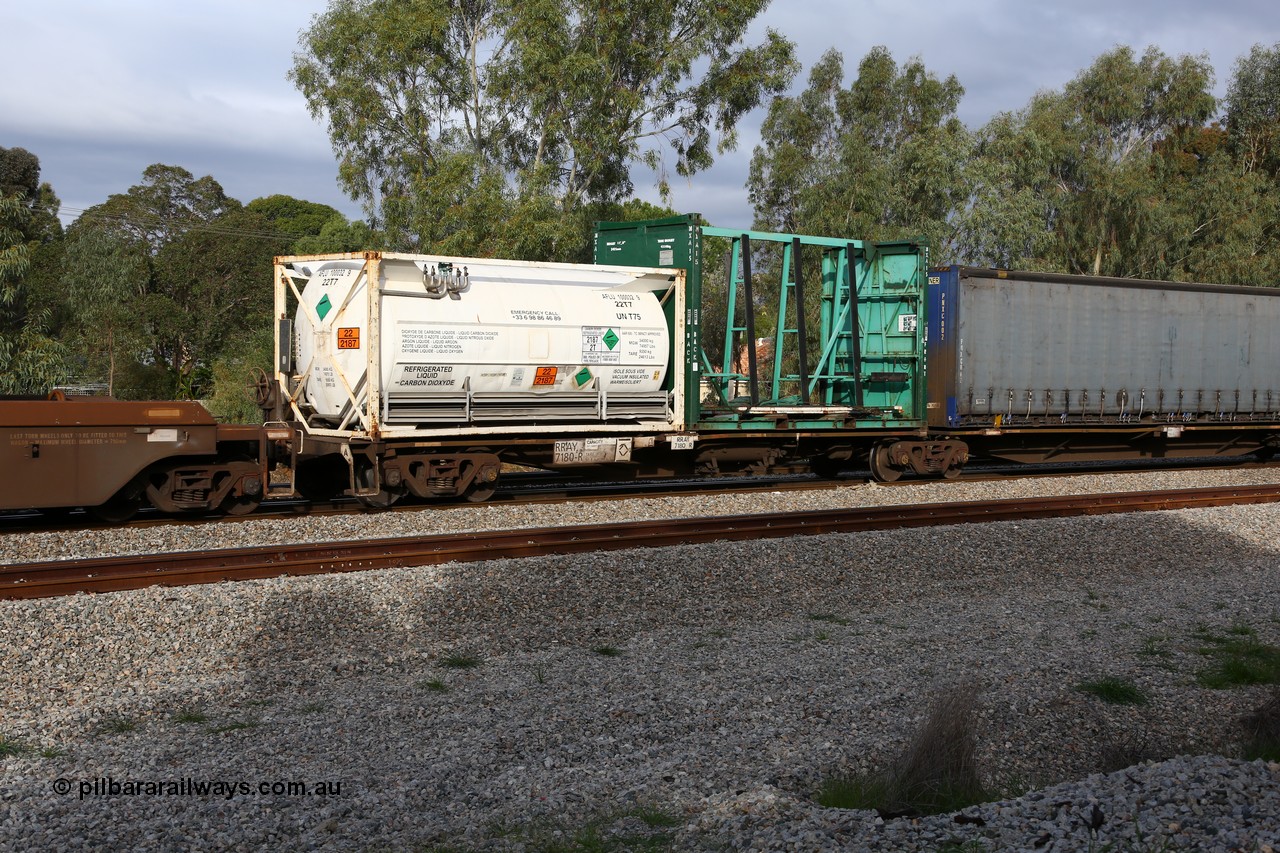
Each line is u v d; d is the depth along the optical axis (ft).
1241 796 16.47
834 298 64.28
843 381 64.28
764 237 58.18
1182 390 75.05
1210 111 166.20
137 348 151.33
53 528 41.45
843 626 30.42
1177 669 26.63
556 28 104.37
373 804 17.84
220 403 117.80
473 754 20.27
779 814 17.04
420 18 105.50
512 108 107.55
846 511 42.98
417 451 48.75
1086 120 159.12
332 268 49.52
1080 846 14.97
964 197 134.72
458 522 44.21
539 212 97.81
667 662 26.45
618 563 33.86
